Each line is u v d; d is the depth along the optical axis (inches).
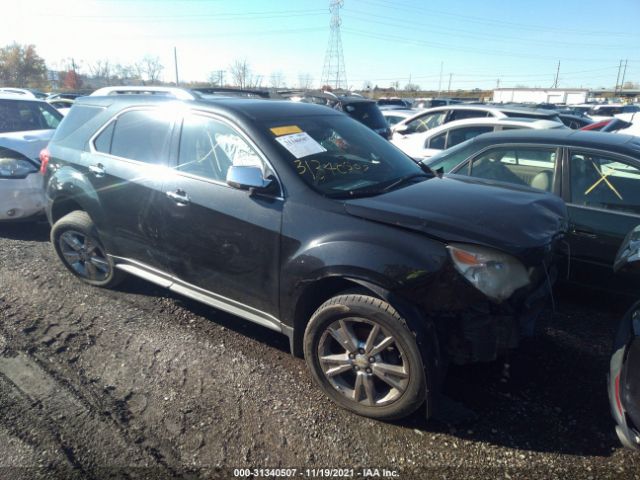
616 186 140.9
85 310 146.4
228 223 115.4
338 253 97.1
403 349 92.3
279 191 110.0
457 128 294.8
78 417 100.3
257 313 118.0
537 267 96.9
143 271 144.3
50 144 168.6
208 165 123.6
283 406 104.1
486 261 89.7
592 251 140.2
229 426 98.0
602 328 134.8
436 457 90.7
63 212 168.2
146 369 116.9
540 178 156.6
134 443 93.3
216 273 122.0
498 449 92.4
